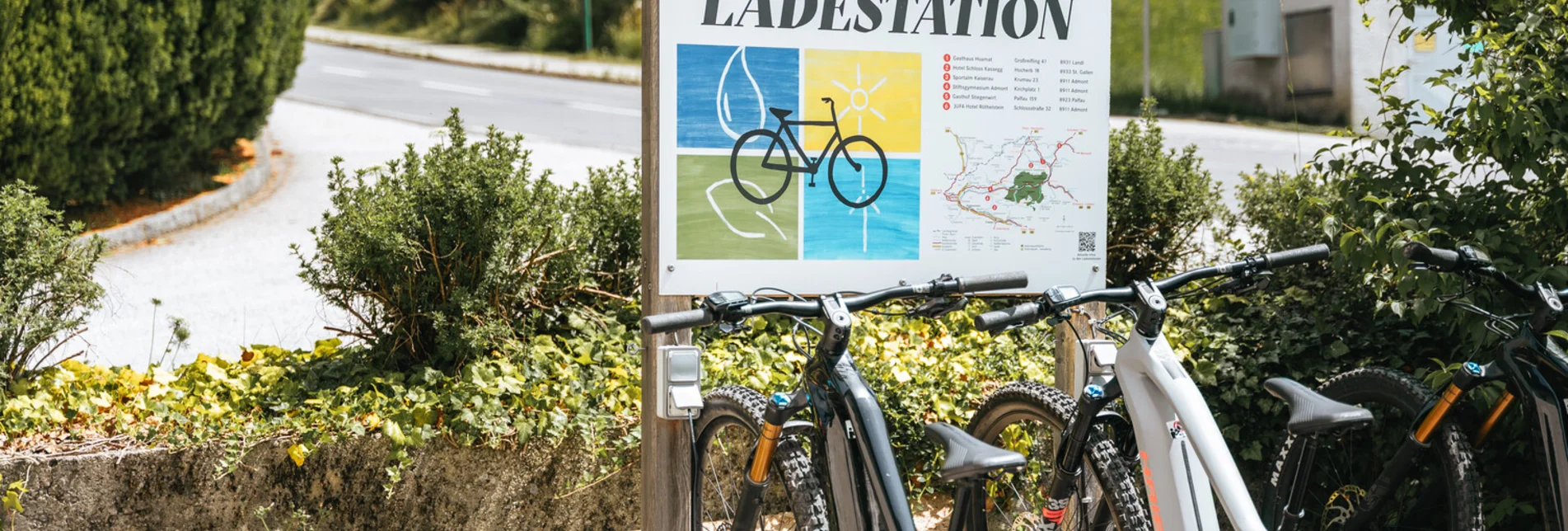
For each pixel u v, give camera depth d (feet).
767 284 10.73
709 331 14.74
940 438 8.95
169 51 29.86
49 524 11.00
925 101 10.99
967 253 11.19
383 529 11.92
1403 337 13.24
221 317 20.76
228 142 36.45
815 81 10.69
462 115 57.57
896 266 11.03
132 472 11.20
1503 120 10.93
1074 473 9.83
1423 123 12.06
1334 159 12.54
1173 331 14.47
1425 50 19.17
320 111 56.49
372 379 12.80
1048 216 11.36
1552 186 11.34
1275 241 17.13
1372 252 11.30
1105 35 11.38
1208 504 8.62
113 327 19.80
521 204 13.41
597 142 48.42
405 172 13.65
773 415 9.41
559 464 12.37
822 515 9.14
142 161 31.04
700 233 10.53
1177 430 8.78
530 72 85.35
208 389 12.67
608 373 13.28
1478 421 10.65
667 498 11.00
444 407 12.09
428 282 13.17
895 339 15.51
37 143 27.43
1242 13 63.93
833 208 10.83
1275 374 13.55
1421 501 11.56
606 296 15.49
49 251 12.33
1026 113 11.22
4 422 11.44
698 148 10.46
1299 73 60.95
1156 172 17.44
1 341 12.03
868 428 8.91
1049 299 9.16
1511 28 11.54
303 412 12.05
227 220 31.30
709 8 10.41
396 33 118.32
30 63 26.40
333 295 13.42
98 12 27.81
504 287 13.61
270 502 11.61
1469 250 9.92
